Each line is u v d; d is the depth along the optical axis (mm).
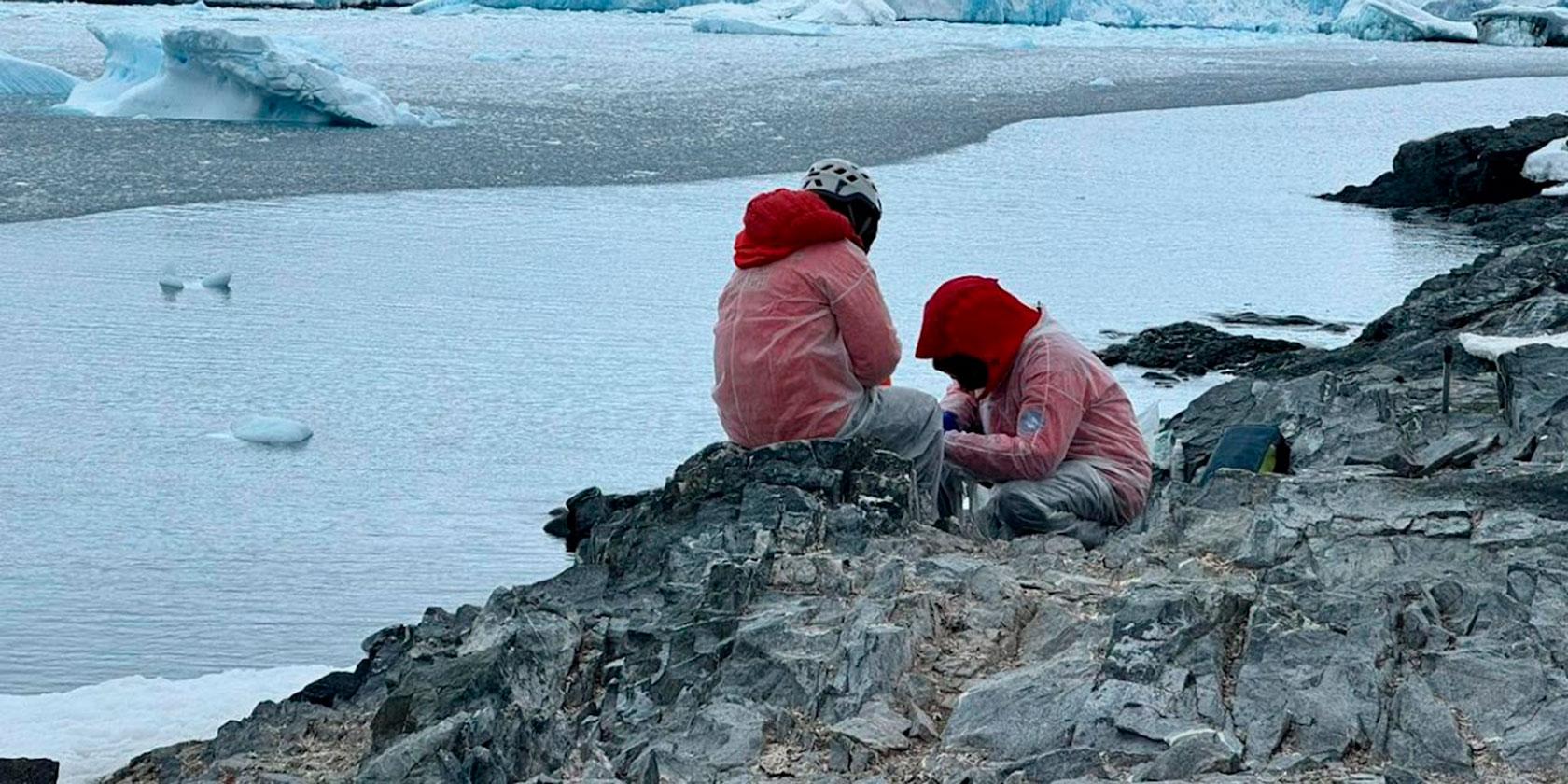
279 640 8141
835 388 6922
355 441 11562
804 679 4832
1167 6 122500
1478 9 112812
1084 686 4562
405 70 57156
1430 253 21938
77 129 33344
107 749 5941
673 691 5008
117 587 8781
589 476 10969
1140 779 4078
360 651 8031
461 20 100875
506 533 9844
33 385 12805
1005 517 6906
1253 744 4223
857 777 4355
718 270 18703
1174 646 4680
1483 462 7570
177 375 13227
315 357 13953
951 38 93438
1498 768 4090
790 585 5602
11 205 22516
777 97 46938
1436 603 4984
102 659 7832
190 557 9258
